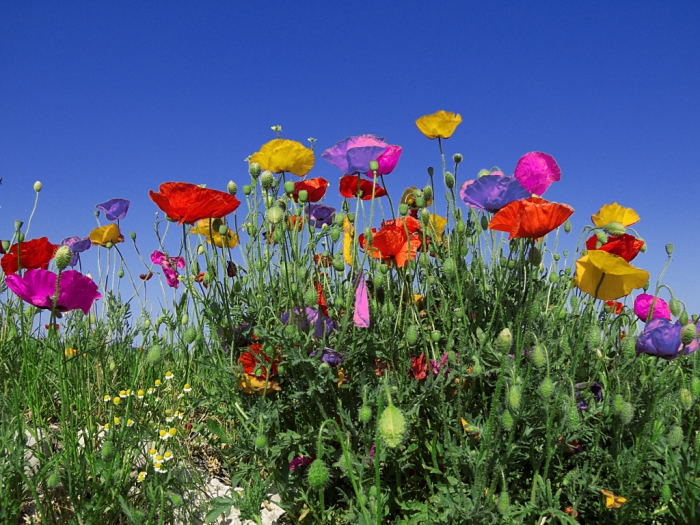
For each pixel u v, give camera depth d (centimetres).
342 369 64
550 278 70
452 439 58
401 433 40
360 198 66
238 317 67
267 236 68
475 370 57
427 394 58
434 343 64
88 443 58
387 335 64
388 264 72
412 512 60
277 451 58
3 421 53
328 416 63
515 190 62
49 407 71
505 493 46
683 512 51
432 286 74
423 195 74
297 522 61
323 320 62
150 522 51
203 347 73
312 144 76
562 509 57
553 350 63
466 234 75
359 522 48
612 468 56
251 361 62
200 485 66
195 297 67
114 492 55
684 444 54
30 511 57
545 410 52
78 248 92
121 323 92
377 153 64
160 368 83
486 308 70
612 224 60
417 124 70
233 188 70
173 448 65
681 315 63
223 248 64
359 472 56
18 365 69
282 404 63
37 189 87
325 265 75
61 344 85
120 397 68
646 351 57
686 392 54
